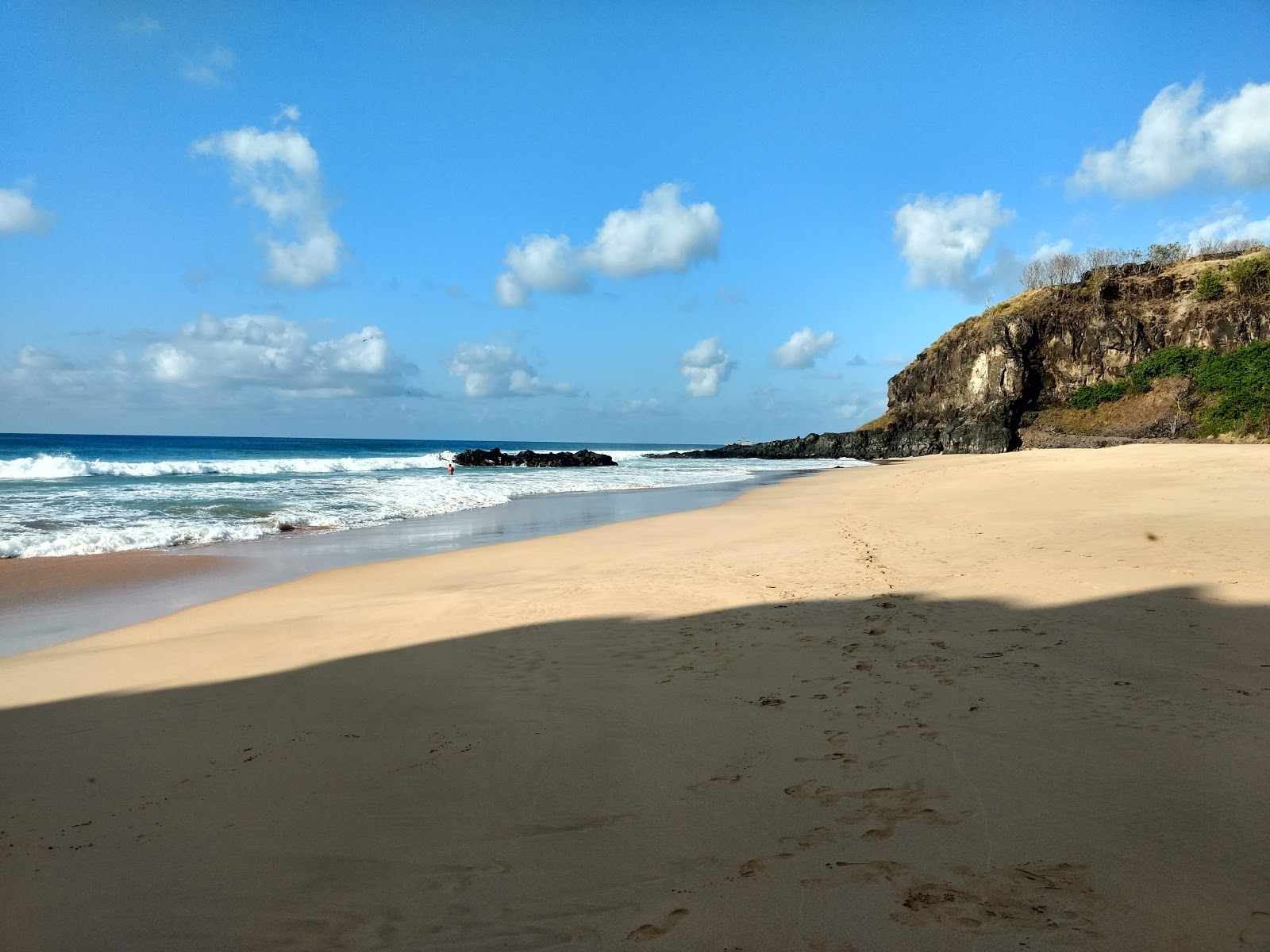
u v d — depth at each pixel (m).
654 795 4.01
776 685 5.74
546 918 2.96
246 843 3.63
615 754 4.57
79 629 8.98
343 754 4.72
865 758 4.34
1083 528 12.59
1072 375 74.88
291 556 14.23
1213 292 69.56
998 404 76.06
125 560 13.71
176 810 4.00
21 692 6.20
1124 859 3.18
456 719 5.30
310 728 5.20
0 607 10.18
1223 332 67.06
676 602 8.82
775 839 3.50
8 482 29.59
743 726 4.93
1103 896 2.92
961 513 16.31
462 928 2.92
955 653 6.31
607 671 6.31
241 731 5.18
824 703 5.28
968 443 75.81
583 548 14.16
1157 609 7.30
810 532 15.13
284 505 23.11
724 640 7.08
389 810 3.94
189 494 25.45
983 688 5.43
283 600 10.20
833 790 3.96
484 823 3.78
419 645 7.41
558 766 4.44
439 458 67.12
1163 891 2.94
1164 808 3.60
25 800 4.17
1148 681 5.39
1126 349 72.12
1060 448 66.75
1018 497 18.66
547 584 10.36
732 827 3.63
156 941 2.91
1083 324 74.69
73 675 6.66
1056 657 6.05
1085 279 79.81
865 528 15.09
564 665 6.55
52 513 19.20
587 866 3.33
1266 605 7.23
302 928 2.96
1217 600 7.51
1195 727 4.53
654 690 5.76
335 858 3.48
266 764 4.59
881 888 3.05
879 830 3.53
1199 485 17.70
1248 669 5.57
